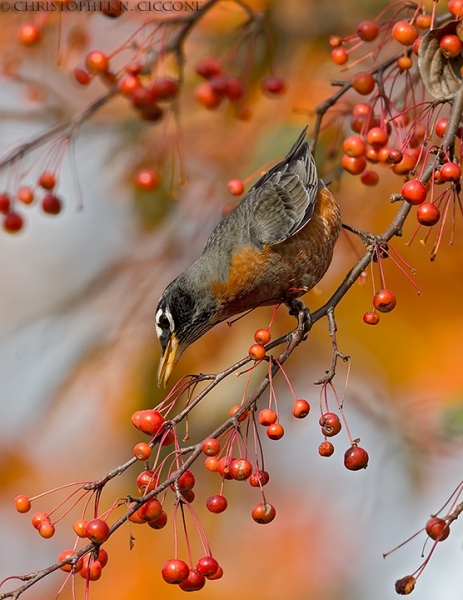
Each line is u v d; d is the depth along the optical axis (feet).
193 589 21.81
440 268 36.91
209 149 41.01
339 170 34.55
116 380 39.93
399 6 37.27
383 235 25.54
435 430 37.01
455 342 36.68
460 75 26.86
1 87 43.34
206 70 36.17
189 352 37.09
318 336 37.52
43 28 36.50
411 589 22.22
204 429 35.86
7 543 44.01
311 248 31.76
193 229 42.01
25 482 43.70
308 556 41.34
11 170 36.86
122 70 35.47
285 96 39.34
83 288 43.75
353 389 38.75
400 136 29.43
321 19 39.32
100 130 42.65
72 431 42.32
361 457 22.45
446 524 22.45
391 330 36.96
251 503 42.06
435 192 36.68
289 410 40.65
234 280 31.78
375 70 30.63
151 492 21.27
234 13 39.45
